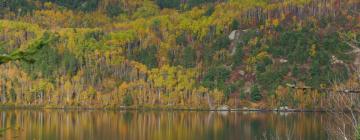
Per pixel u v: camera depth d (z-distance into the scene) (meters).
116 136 139.62
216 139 129.50
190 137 135.88
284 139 105.06
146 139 133.62
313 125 154.12
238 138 129.12
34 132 140.88
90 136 138.50
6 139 69.56
